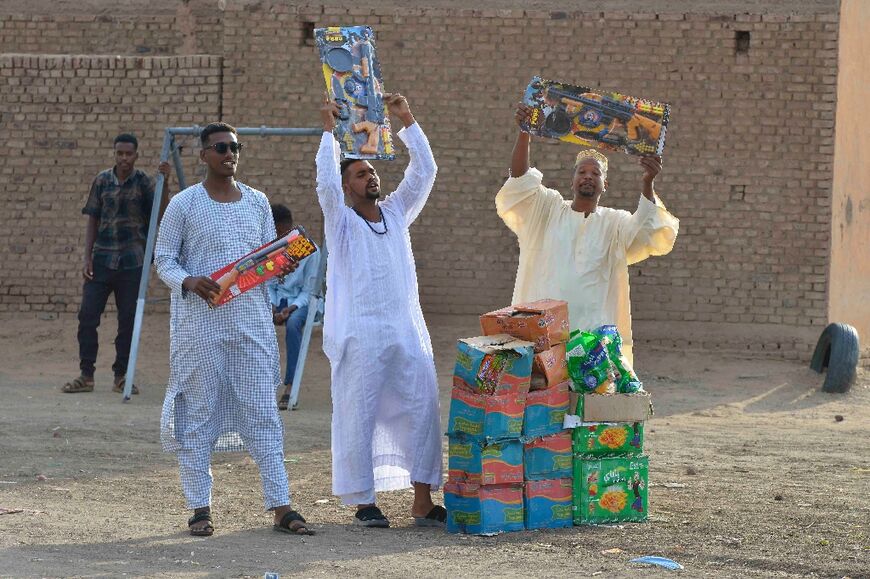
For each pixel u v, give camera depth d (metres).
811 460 12.09
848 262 18.73
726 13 18.27
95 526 8.83
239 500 9.99
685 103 18.38
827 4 18.08
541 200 10.02
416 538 8.63
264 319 8.81
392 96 9.46
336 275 9.07
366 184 9.19
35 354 18.39
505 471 8.80
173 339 8.74
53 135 19.42
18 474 10.76
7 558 7.66
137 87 19.23
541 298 9.95
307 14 18.91
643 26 18.42
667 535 8.72
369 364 8.96
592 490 9.06
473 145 18.69
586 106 9.66
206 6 19.81
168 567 7.57
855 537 8.66
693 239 18.38
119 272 15.85
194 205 8.75
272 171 18.94
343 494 9.02
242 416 8.78
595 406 9.02
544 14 18.58
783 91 18.19
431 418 9.18
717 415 15.27
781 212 18.22
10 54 19.56
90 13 20.03
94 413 14.24
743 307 18.28
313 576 7.38
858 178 18.97
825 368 17.56
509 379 8.77
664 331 18.31
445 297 18.78
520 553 8.14
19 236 19.50
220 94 19.06
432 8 18.72
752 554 8.12
